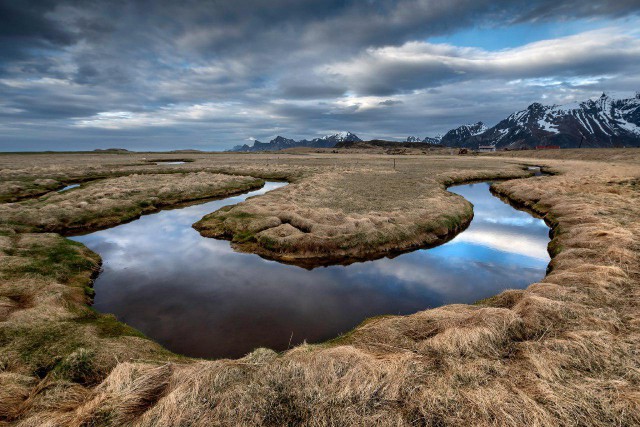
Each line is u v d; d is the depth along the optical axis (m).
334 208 36.12
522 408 7.55
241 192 57.28
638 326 11.02
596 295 13.28
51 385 9.35
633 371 8.58
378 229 29.03
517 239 30.56
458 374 8.90
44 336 12.84
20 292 17.06
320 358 9.73
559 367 8.97
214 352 14.54
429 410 7.75
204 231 33.25
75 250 25.02
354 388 8.44
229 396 8.22
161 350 13.27
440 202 39.28
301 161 120.44
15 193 50.06
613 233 20.97
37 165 93.88
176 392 8.34
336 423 7.46
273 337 15.74
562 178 58.38
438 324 12.16
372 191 47.28
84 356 11.01
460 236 31.70
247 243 29.02
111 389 8.93
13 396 9.14
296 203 38.25
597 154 130.75
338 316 17.70
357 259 26.25
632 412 7.31
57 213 35.38
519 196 47.56
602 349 9.54
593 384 8.25
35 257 22.38
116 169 84.44
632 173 61.12
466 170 80.88
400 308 18.55
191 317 17.58
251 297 19.94
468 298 19.73
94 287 21.09
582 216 28.77
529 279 22.17
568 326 11.05
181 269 24.27
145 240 31.12
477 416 7.49
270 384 8.75
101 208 38.59
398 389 8.44
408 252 27.72
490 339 10.27
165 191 50.62
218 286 21.44
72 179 67.19
